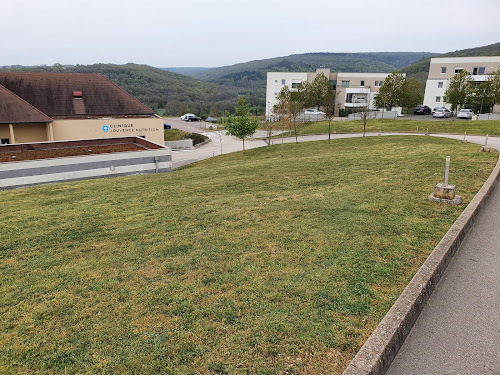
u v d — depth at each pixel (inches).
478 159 514.0
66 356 142.7
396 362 133.1
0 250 274.2
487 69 2138.3
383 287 177.8
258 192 426.0
